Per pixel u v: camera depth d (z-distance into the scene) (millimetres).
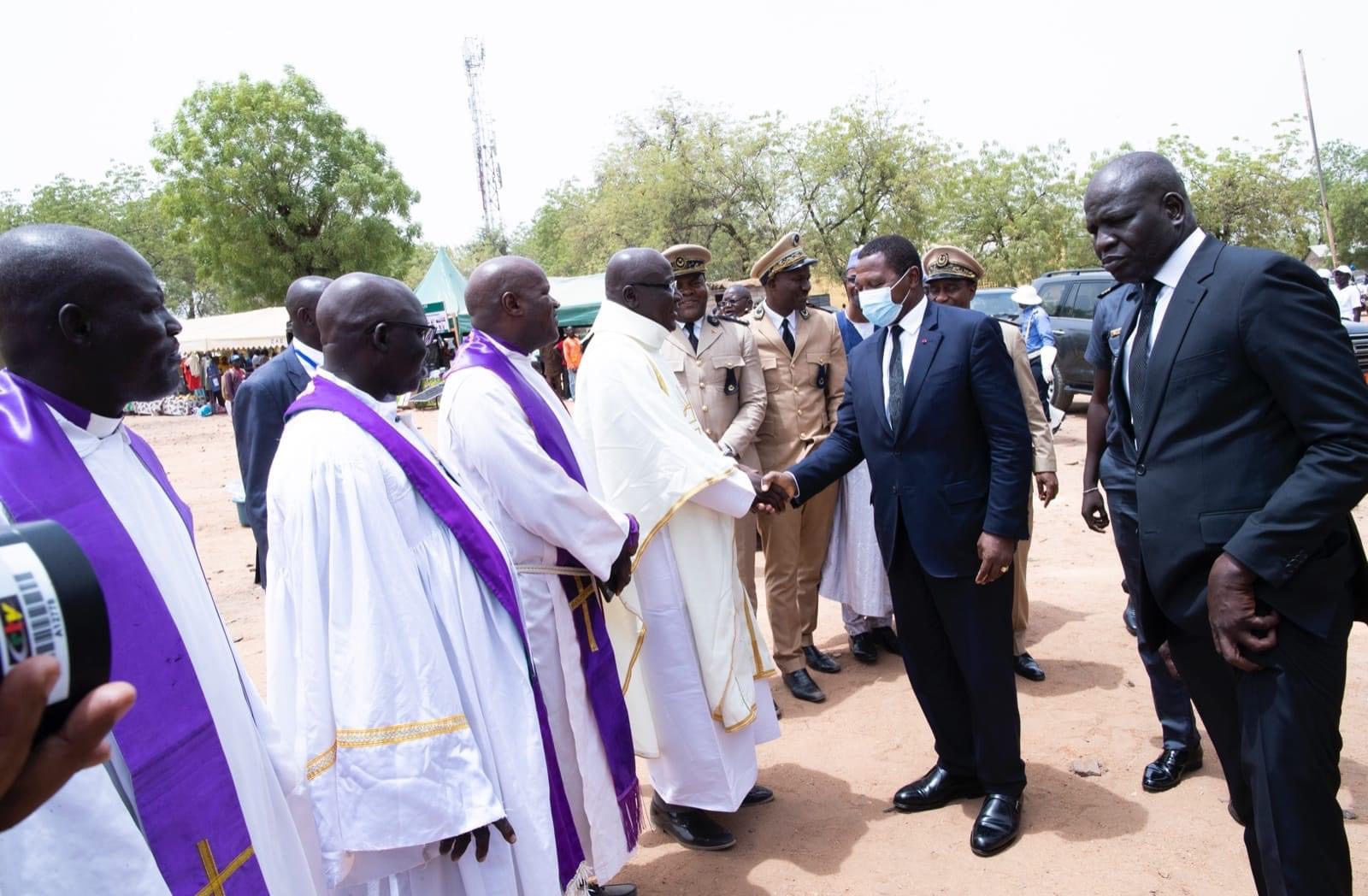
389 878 2268
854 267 5355
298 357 3994
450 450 2891
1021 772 3432
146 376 1715
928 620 3527
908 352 3422
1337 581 2320
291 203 31516
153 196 47031
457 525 2355
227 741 1793
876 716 4508
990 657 3344
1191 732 3688
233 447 18094
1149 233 2447
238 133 31234
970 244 40281
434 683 2170
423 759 2109
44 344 1618
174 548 1793
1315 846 2293
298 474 2203
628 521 2932
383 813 2078
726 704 3365
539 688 2658
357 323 2363
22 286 1599
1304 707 2301
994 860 3268
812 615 5152
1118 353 2717
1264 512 2254
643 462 3365
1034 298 8688
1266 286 2273
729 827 3652
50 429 1602
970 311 3330
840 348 5293
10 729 730
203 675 1756
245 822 1788
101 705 797
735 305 6699
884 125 30016
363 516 2193
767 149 30891
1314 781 2303
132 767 1578
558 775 2705
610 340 3494
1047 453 4594
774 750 4266
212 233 31562
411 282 48062
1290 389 2240
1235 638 2299
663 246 31344
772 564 4785
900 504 3410
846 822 3611
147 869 1485
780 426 5141
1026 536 3357
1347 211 59656
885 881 3207
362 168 31578
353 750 2092
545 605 2869
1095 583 6242
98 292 1628
